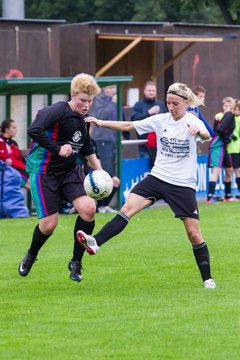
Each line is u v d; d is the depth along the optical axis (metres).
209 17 68.69
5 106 30.50
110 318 14.56
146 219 28.59
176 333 13.56
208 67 42.53
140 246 22.59
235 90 43.50
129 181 32.53
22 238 24.34
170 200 16.52
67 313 15.02
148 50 42.75
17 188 29.23
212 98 42.62
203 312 14.84
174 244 22.86
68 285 17.61
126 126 16.75
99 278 18.30
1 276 18.62
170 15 66.25
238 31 43.53
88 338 13.38
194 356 12.38
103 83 31.09
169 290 16.89
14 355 12.59
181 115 16.48
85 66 39.12
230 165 34.12
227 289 16.86
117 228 16.44
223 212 30.56
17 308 15.48
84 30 38.94
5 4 39.09
